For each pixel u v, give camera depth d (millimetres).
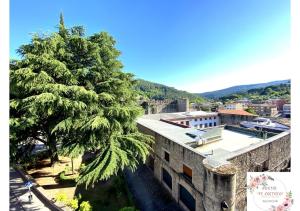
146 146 16422
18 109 14711
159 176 18922
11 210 13211
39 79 13188
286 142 16641
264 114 65125
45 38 14883
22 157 17547
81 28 17562
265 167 13875
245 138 19281
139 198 16531
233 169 10109
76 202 13438
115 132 15531
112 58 18250
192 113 43250
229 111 47000
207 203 10727
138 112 17094
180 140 16578
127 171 21797
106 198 15703
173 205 15406
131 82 20078
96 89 16547
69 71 14375
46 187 16875
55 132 15500
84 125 13508
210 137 17672
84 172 13055
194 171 13086
